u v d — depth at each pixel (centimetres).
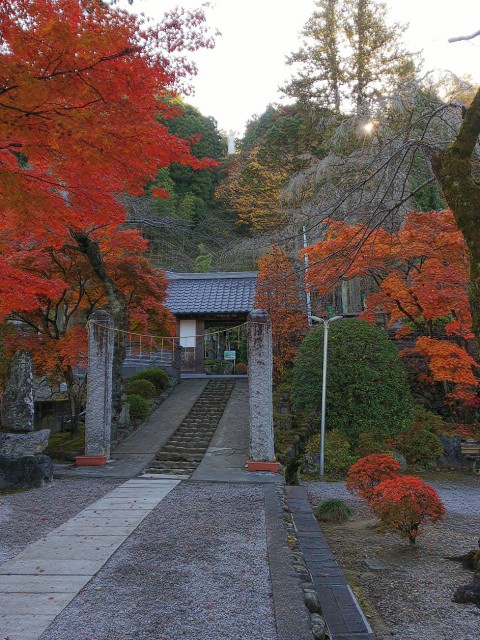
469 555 603
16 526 642
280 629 359
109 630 363
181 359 2166
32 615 387
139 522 657
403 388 1266
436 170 536
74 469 1030
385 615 482
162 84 479
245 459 1099
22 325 1374
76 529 625
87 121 456
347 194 619
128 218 1210
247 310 2059
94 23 398
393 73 2331
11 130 458
